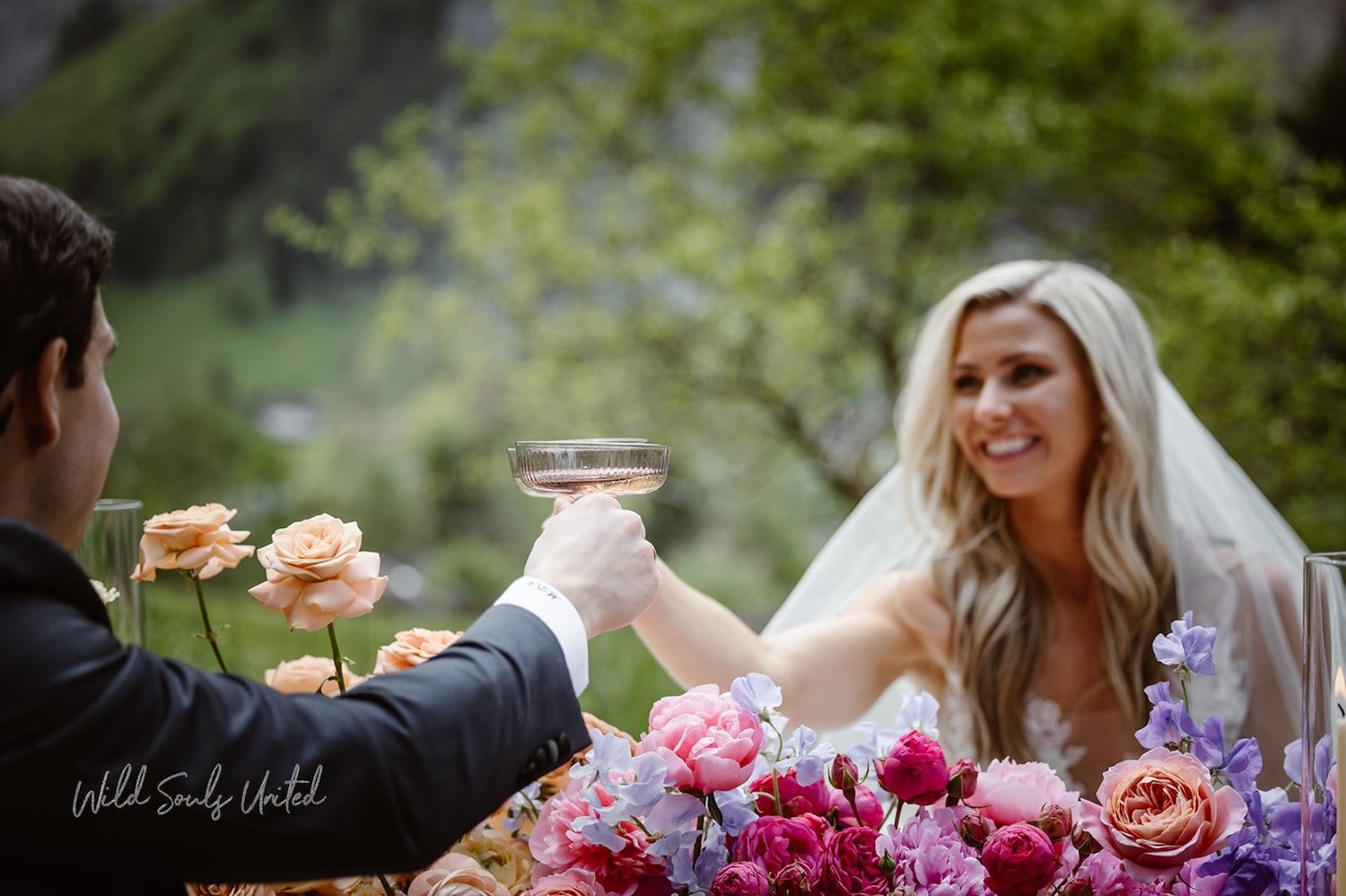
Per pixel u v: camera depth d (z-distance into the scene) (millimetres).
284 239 12406
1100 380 1884
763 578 9023
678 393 6883
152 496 4523
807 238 6551
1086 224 7191
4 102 13195
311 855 779
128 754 745
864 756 1109
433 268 11484
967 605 1991
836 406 7277
